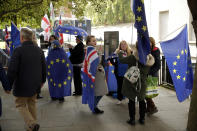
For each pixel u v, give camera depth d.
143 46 4.69
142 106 5.00
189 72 5.68
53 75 6.80
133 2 4.57
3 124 4.98
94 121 5.20
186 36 5.62
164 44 5.70
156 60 5.38
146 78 4.93
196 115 4.15
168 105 6.38
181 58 5.63
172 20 9.70
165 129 4.71
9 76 3.83
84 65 5.77
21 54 3.96
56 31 8.27
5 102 6.80
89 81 5.61
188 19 8.73
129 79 4.76
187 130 4.34
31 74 4.02
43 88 8.94
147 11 11.64
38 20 14.04
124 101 6.84
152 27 11.27
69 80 6.94
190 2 4.05
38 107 6.32
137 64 4.80
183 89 5.66
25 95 4.01
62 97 6.88
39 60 4.16
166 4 10.09
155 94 5.35
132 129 4.71
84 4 11.89
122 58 4.94
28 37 4.12
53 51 6.82
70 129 4.72
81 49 7.60
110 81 7.45
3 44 16.83
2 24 14.57
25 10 12.88
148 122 5.11
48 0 11.74
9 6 11.75
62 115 5.63
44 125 4.95
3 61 7.36
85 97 5.84
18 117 5.44
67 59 6.87
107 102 6.78
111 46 6.22
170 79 8.48
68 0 11.88
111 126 4.89
